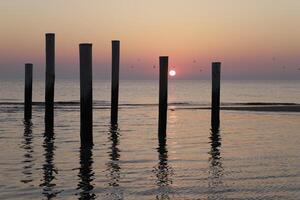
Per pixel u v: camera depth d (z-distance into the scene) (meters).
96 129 23.36
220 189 11.56
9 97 60.12
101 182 12.24
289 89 120.00
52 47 20.94
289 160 15.25
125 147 17.94
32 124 25.05
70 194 11.09
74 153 16.53
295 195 10.98
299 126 24.97
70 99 57.59
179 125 25.66
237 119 28.88
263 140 19.91
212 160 15.30
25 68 26.56
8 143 18.70
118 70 24.25
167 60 20.34
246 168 13.99
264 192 11.25
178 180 12.47
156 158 15.66
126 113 33.03
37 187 11.66
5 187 11.63
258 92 94.94
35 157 15.68
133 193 11.22
